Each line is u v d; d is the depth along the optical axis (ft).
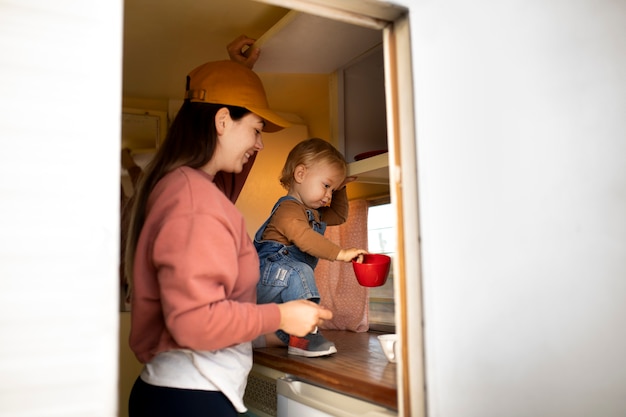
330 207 6.55
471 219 3.56
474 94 3.70
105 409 2.28
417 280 3.34
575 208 4.16
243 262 3.97
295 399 4.72
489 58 3.82
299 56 6.12
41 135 2.26
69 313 2.25
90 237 2.31
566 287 4.02
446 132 3.52
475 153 3.65
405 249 3.40
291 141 8.21
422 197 3.35
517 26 4.02
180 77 7.23
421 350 3.31
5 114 2.21
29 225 2.21
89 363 2.27
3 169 2.18
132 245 4.23
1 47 2.22
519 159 3.87
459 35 3.69
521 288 3.76
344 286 7.08
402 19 3.52
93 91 2.37
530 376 3.75
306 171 5.78
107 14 2.43
